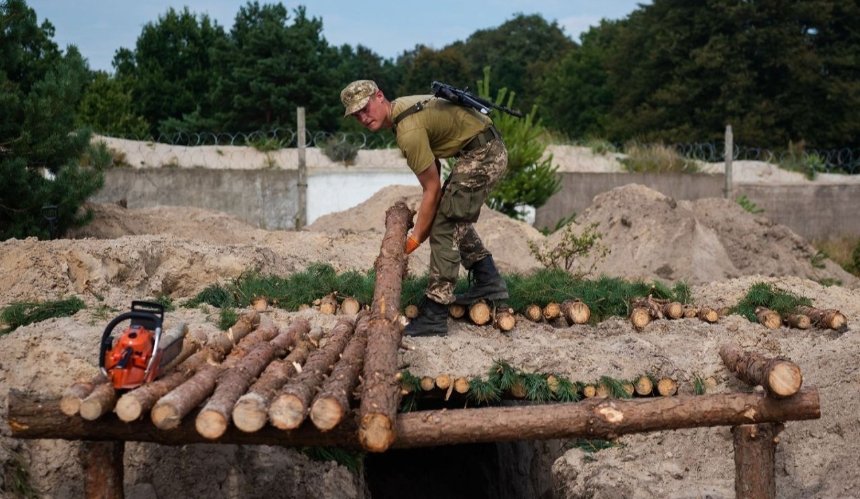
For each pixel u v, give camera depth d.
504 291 7.30
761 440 4.63
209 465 5.81
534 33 61.19
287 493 6.05
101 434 4.19
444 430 4.39
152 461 5.68
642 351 7.00
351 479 6.54
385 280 5.82
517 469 9.32
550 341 7.14
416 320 6.97
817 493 5.56
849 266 17.55
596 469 6.19
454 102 6.24
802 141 27.88
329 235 13.23
